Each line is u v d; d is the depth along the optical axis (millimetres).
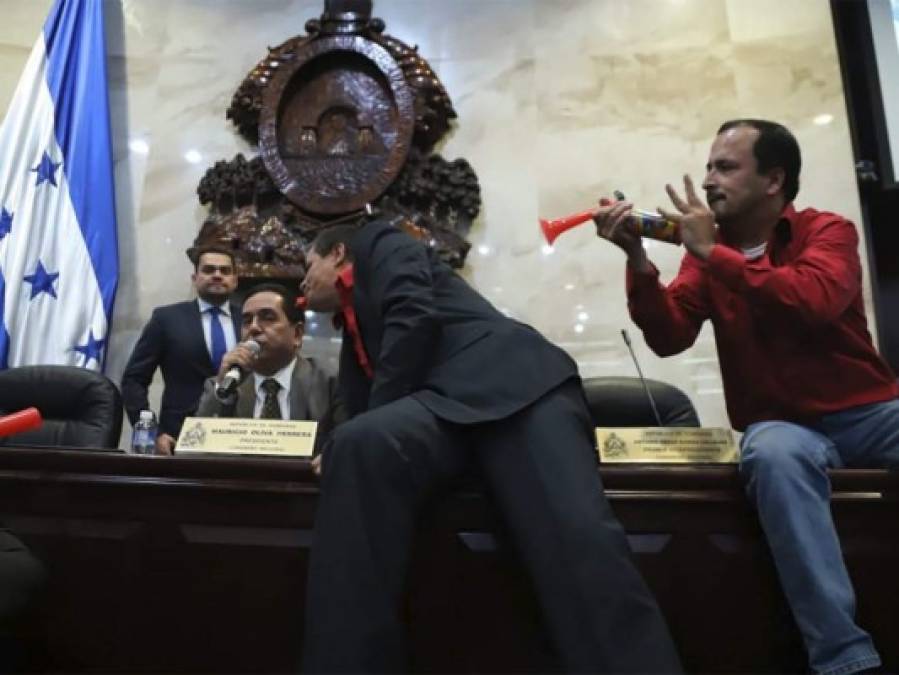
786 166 1935
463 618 1500
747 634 1516
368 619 1266
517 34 4348
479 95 4254
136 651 1538
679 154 4090
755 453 1508
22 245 3719
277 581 1549
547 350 1571
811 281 1687
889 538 1553
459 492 1523
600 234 1890
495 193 4090
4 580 1433
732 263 1710
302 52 4215
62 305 3703
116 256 3863
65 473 1599
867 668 1319
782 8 4250
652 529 1561
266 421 1812
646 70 4238
